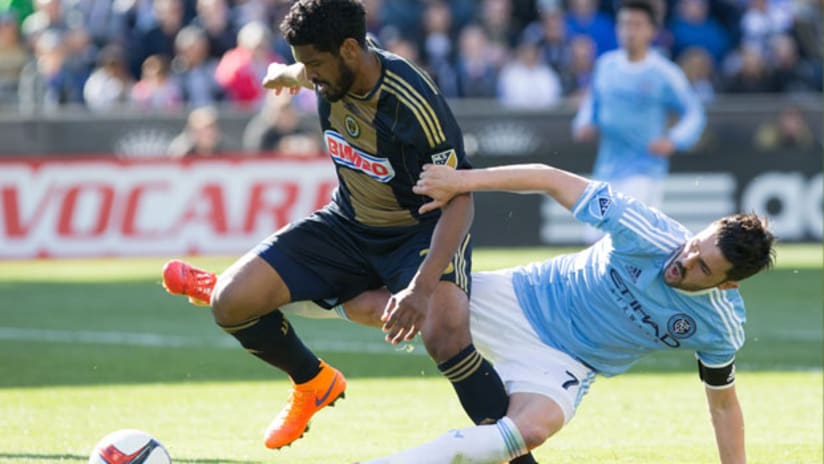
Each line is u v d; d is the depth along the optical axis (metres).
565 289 17.12
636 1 38.41
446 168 16.28
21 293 42.53
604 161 39.41
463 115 52.22
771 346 31.98
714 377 16.89
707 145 53.44
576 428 22.28
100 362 29.28
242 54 54.88
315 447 20.59
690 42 62.56
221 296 17.83
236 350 31.19
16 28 58.16
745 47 60.88
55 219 50.03
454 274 16.91
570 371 16.84
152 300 40.94
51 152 50.09
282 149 51.19
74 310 38.62
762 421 22.88
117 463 16.41
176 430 21.86
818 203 53.91
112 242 50.25
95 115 50.53
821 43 65.00
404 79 16.66
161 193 50.47
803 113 54.19
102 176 50.19
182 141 51.19
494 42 61.34
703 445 20.70
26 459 19.08
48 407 23.77
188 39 55.41
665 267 16.11
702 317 16.34
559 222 53.12
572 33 61.53
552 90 58.44
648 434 21.72
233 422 22.66
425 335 16.70
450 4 61.91
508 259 48.75
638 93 38.31
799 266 48.78
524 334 17.12
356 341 33.09
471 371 16.58
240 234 50.97
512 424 15.89
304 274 18.02
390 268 17.81
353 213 18.00
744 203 53.62
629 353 17.05
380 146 16.97
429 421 22.78
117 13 59.84
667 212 53.34
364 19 16.38
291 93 19.81
